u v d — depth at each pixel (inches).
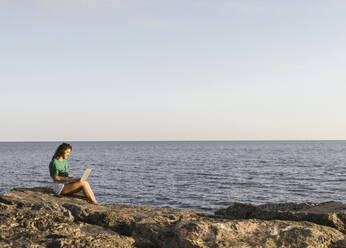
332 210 266.8
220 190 1240.8
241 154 4281.5
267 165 2431.1
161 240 210.1
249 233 210.5
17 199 243.4
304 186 1350.9
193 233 201.3
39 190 330.0
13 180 1557.6
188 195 1136.2
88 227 214.5
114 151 5610.2
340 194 1177.4
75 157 3659.0
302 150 5728.3
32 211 214.5
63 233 194.1
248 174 1795.0
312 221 256.2
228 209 319.3
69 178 313.6
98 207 268.1
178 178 1614.2
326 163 2642.7
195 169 2108.8
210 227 207.2
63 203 264.4
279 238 206.5
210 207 952.9
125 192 1200.2
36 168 2190.0
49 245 174.9
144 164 2564.0
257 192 1202.6
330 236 213.9
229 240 200.5
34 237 185.5
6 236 183.8
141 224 223.9
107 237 189.2
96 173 1870.1
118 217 236.2
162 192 1197.7
